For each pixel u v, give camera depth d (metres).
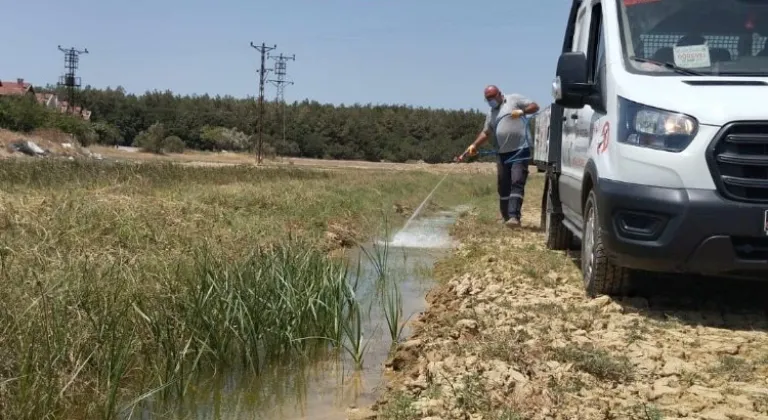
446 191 20.97
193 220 8.80
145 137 84.25
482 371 4.06
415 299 6.52
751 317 5.42
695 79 5.41
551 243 8.65
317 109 107.12
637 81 5.53
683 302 5.83
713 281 6.40
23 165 16.88
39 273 4.97
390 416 3.60
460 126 104.44
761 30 5.77
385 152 99.00
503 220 11.30
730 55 5.70
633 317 5.34
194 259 5.93
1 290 4.43
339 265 6.62
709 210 4.90
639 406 3.66
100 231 7.36
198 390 4.24
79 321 4.14
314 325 5.17
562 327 5.07
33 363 3.59
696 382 4.07
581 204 6.43
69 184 12.89
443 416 3.53
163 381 4.10
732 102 5.00
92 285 4.77
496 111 10.76
